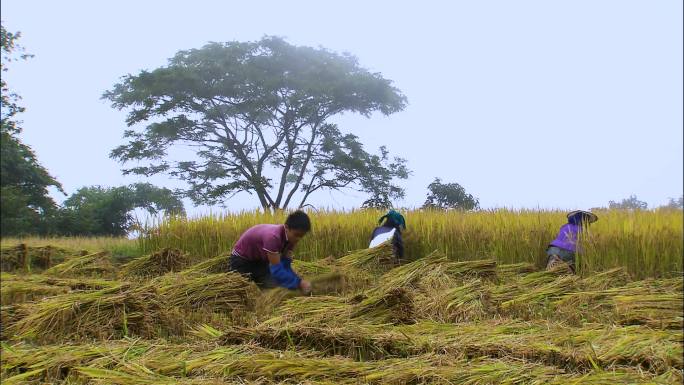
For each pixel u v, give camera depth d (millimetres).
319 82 31953
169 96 32344
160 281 7430
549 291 7203
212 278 6867
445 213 11836
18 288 7668
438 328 5273
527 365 4016
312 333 4609
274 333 4641
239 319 6051
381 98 33219
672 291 7344
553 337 4871
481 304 6406
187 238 12773
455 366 3977
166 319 5785
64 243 17156
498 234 10555
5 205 29641
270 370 3949
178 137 32469
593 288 7688
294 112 32812
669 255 9289
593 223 10047
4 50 34188
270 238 6957
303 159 34469
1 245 12422
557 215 11352
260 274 7461
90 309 5539
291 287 6844
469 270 8445
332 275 7535
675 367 4305
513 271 9594
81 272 10266
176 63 33062
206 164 34219
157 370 4094
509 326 5305
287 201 35156
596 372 4047
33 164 33594
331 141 33562
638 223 9633
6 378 4133
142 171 33500
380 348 4480
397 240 10242
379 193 35000
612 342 4680
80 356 4387
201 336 5352
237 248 7488
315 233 11719
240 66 31297
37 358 4379
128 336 5391
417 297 6680
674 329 5758
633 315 6113
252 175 33500
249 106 31547
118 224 34000
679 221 9711
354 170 34281
